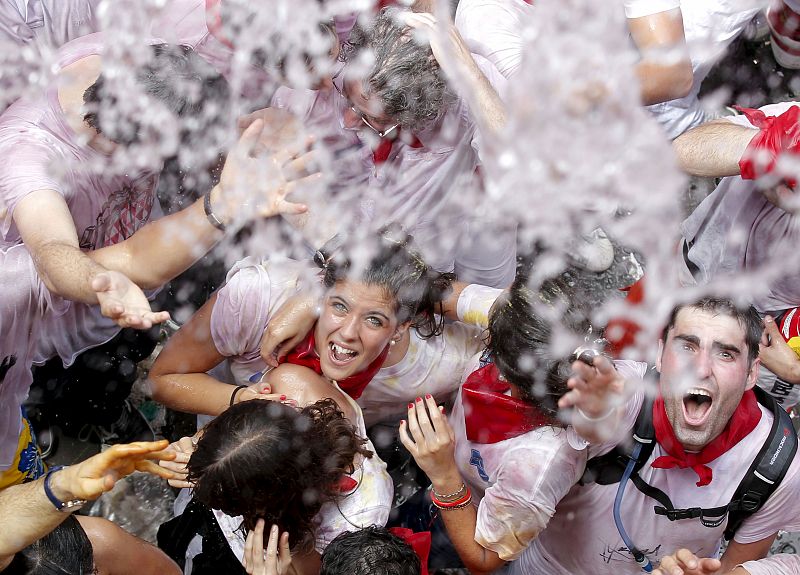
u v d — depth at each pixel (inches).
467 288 217.0
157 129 215.6
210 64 229.5
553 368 173.5
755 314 181.3
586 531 198.8
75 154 210.5
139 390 276.8
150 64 216.1
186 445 201.2
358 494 187.5
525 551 222.7
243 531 187.9
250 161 201.0
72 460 262.4
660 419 181.2
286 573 189.0
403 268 195.2
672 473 184.9
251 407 175.5
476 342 220.2
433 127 220.1
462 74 217.2
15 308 210.8
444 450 191.5
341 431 180.4
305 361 202.1
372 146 226.7
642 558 197.6
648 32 233.5
